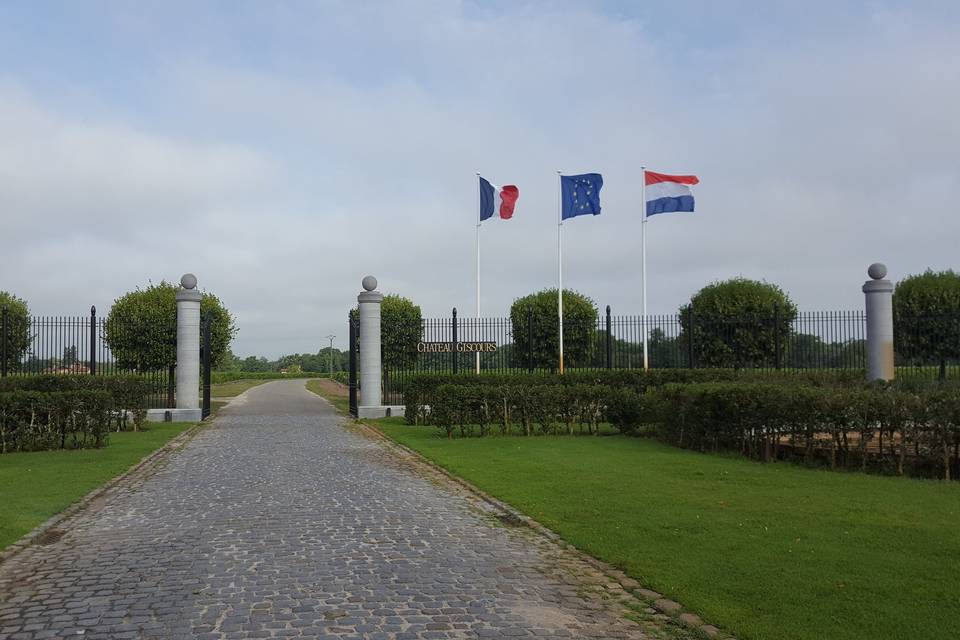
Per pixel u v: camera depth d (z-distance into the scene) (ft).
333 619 17.16
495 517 28.53
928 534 23.80
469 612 17.70
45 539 25.27
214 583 20.04
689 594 18.45
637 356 86.63
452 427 59.16
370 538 25.21
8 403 47.73
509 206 86.12
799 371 73.36
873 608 17.10
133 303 95.61
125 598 18.81
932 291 88.38
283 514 29.14
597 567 21.48
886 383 47.34
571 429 57.31
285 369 409.90
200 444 53.83
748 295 89.92
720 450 44.60
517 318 91.91
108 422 52.42
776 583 19.03
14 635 16.33
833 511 27.45
